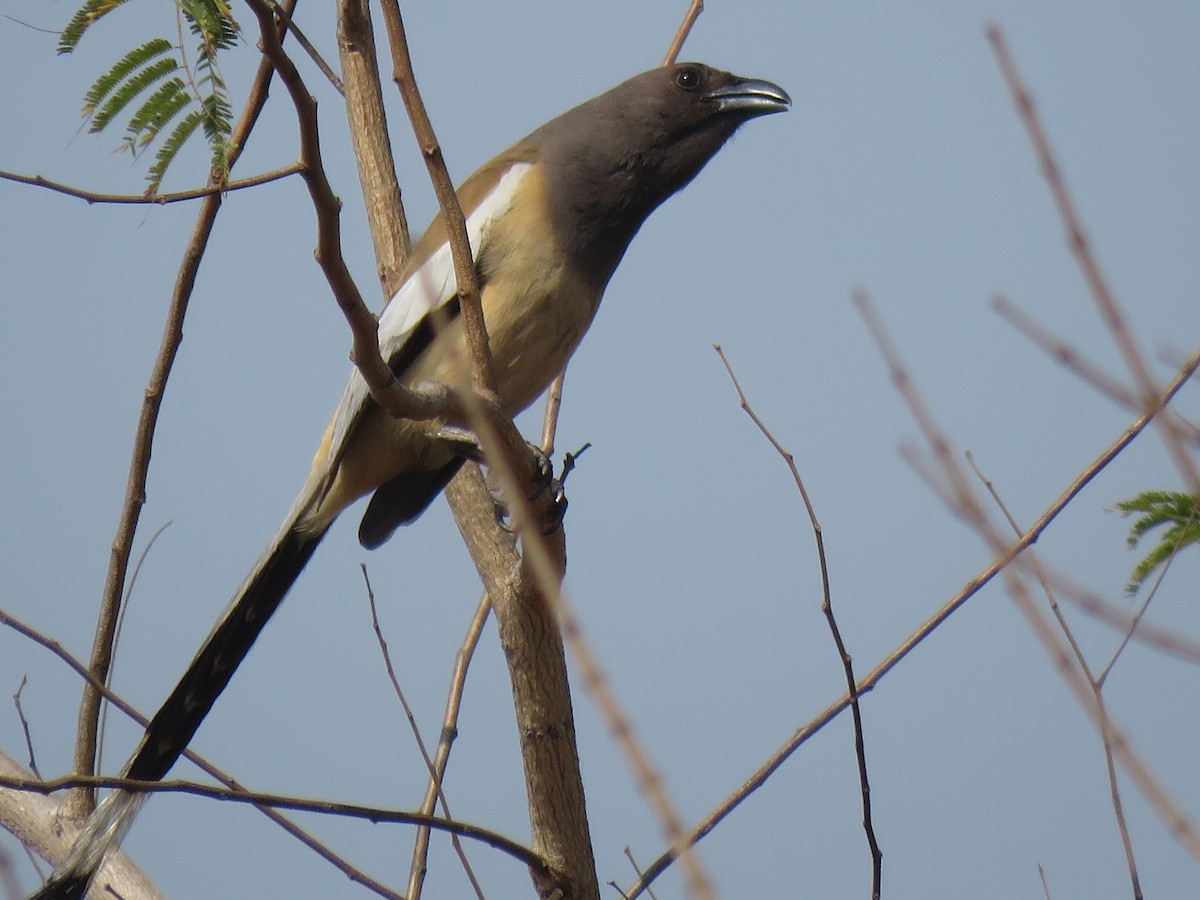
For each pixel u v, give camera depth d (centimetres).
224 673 890
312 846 743
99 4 624
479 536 894
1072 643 539
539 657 782
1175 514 618
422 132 704
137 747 802
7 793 827
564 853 768
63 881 741
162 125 628
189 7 595
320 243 630
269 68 817
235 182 617
